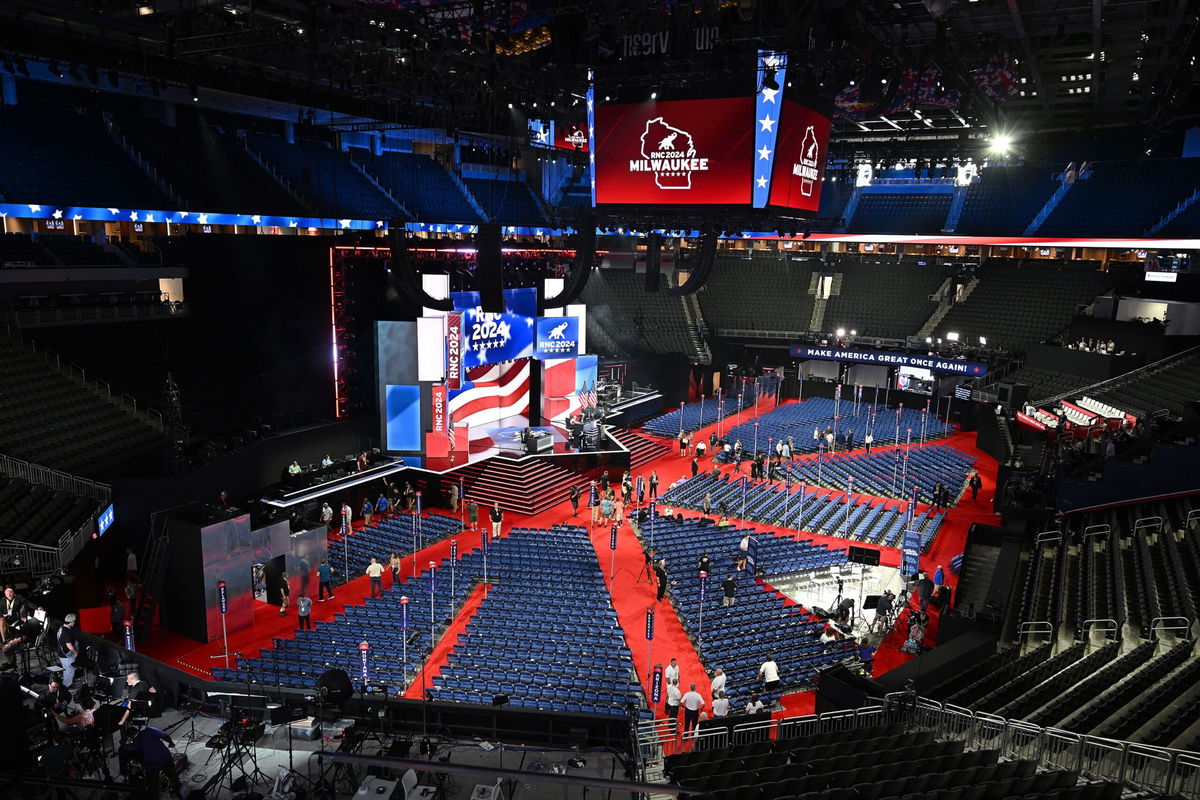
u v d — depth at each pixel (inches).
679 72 786.2
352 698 707.4
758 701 784.3
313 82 1364.4
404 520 1310.3
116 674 741.3
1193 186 1870.1
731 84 741.9
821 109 795.4
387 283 1413.6
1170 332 1642.5
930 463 1624.0
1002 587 933.8
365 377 1443.2
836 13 808.3
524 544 1184.2
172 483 1061.1
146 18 940.6
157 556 977.5
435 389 1433.3
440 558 1198.3
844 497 1467.8
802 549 1181.1
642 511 1291.8
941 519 1333.7
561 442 1608.0
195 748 639.8
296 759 625.3
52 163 1290.6
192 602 941.2
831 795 468.8
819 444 1754.4
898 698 676.1
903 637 954.7
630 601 1035.9
